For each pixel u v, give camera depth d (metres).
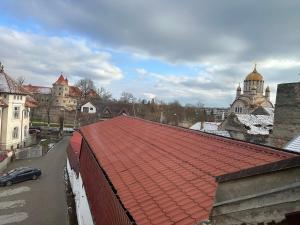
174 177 8.09
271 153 7.51
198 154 9.20
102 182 11.86
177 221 5.87
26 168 32.78
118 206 8.43
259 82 78.44
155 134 14.07
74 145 33.06
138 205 7.41
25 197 26.42
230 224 3.85
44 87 119.94
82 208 18.30
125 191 8.65
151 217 6.54
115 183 9.60
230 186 3.87
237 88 81.75
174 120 93.75
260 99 73.06
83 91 119.12
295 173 3.25
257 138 38.03
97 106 87.88
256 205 3.59
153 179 8.58
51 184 30.81
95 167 14.41
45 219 21.58
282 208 3.37
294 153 7.09
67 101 115.56
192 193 6.78
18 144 47.50
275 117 29.44
